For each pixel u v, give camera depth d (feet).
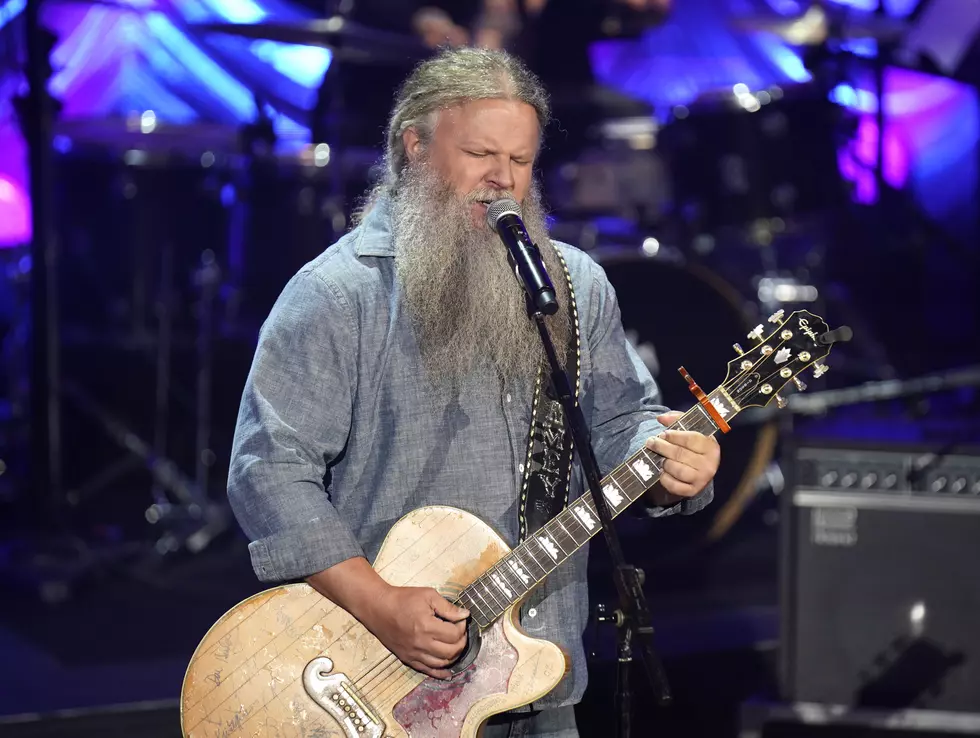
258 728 26.53
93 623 55.06
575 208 69.97
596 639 28.73
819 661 42.55
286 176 72.18
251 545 26.45
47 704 44.52
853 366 79.25
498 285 27.45
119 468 74.54
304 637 26.78
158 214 84.17
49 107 65.36
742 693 47.91
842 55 76.59
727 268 69.00
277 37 67.77
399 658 26.45
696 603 58.34
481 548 26.91
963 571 41.93
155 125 71.97
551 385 28.40
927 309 95.04
